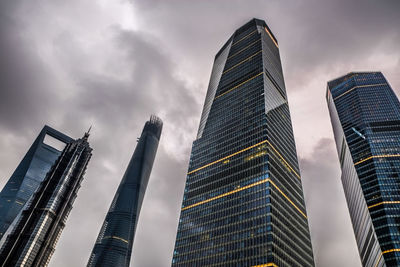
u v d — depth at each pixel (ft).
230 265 368.07
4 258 634.02
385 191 533.96
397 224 486.38
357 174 597.52
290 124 622.13
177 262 422.82
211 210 449.89
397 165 568.82
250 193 423.23
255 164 457.27
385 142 613.52
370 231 533.55
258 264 345.92
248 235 379.14
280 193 433.89
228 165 496.64
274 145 494.59
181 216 483.10
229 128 568.00
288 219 423.64
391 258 456.45
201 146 585.63
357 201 619.26
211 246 404.98
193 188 513.86
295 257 396.98
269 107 557.33
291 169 515.91
